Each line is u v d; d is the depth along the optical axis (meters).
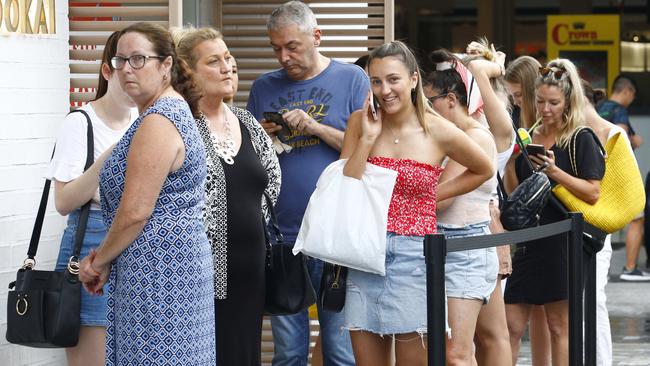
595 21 34.94
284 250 11.72
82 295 11.23
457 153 11.20
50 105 13.09
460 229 11.97
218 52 11.31
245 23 16.33
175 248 9.62
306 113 13.03
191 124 9.74
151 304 9.59
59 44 13.23
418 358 11.16
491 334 12.77
